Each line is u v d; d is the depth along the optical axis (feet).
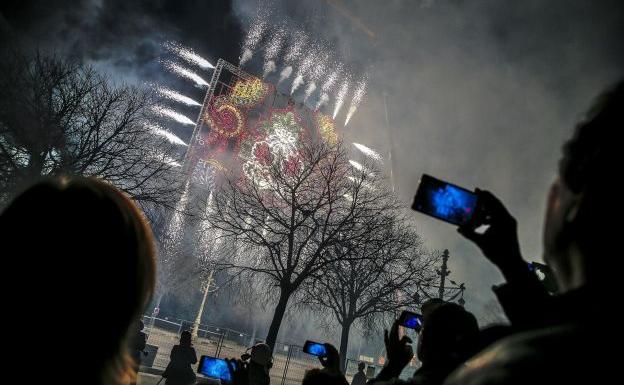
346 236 78.18
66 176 2.91
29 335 2.44
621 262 2.40
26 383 2.43
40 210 2.62
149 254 3.08
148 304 3.12
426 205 5.33
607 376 2.05
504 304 4.26
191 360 45.34
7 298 2.46
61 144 71.26
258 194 78.07
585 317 2.35
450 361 8.21
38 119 68.08
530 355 2.24
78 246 2.59
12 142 67.41
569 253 2.71
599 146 2.67
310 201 79.36
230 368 19.10
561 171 2.96
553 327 2.41
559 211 2.89
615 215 2.48
